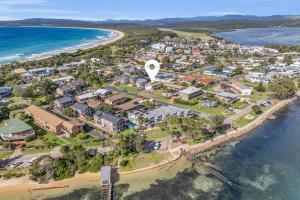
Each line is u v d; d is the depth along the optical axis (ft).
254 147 310.04
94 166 259.19
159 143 305.32
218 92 485.15
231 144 315.17
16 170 257.34
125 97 441.68
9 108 401.08
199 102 433.48
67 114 375.45
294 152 300.81
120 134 318.45
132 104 399.44
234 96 437.99
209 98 448.24
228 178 254.88
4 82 554.05
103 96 461.37
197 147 300.81
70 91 484.33
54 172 251.39
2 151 289.33
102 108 380.58
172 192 235.61
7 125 326.65
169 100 447.83
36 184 242.37
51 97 438.81
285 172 265.34
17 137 311.06
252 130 350.43
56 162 258.98
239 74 619.26
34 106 386.73
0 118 367.86
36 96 475.72
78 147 283.79
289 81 504.02
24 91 464.65
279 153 298.56
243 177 257.14
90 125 352.49
